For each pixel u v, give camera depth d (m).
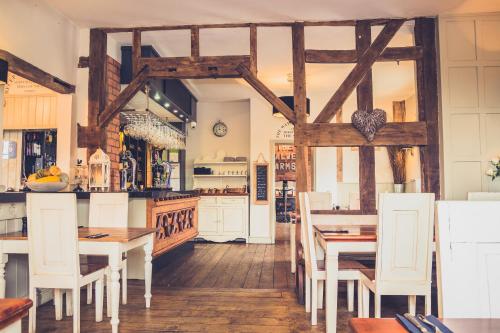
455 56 4.54
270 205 8.17
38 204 2.81
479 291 1.22
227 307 3.71
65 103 4.85
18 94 4.95
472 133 4.51
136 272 4.77
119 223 3.83
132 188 5.81
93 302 3.88
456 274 1.23
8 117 5.59
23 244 2.97
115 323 2.89
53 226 2.81
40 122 5.55
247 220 8.15
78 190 4.54
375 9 4.39
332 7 4.33
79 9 4.37
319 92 7.85
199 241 8.20
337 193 8.09
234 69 4.78
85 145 4.88
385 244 2.69
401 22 4.64
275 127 8.33
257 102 8.41
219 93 8.19
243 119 9.00
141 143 8.22
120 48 5.39
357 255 4.23
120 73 5.37
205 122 9.08
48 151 6.50
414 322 1.03
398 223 2.69
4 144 6.16
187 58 4.83
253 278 4.89
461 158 4.49
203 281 4.73
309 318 3.41
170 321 3.30
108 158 4.73
